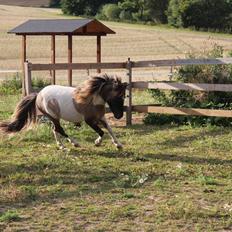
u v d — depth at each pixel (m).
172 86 14.45
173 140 12.65
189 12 91.25
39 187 8.88
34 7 124.56
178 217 7.40
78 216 7.49
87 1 108.06
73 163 10.43
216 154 11.25
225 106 14.70
